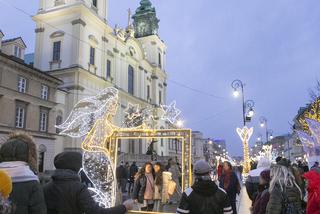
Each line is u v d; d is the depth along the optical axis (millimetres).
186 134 11031
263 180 6016
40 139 33531
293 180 4930
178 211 4336
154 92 64688
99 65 45906
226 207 4312
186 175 10898
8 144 3445
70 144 37125
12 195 3152
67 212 3633
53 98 36281
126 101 52375
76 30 42219
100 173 10141
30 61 55219
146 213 11117
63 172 3795
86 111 10680
